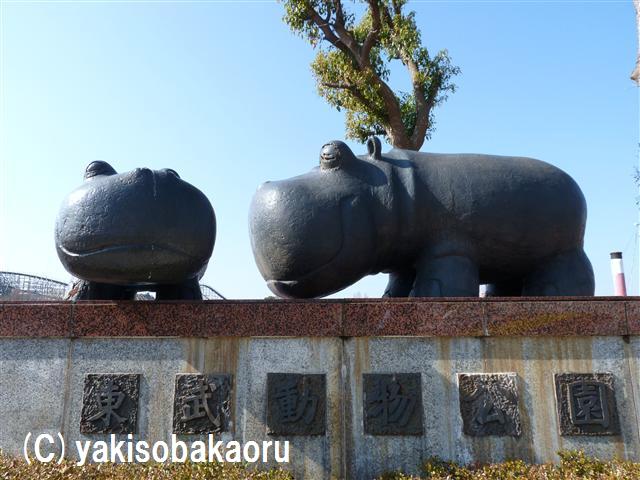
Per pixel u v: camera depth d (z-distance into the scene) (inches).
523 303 191.8
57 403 187.6
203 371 188.7
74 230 178.5
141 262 181.0
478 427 182.9
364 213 207.5
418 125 515.2
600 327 189.6
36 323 192.2
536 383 186.9
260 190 213.2
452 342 190.2
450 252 213.8
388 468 179.9
